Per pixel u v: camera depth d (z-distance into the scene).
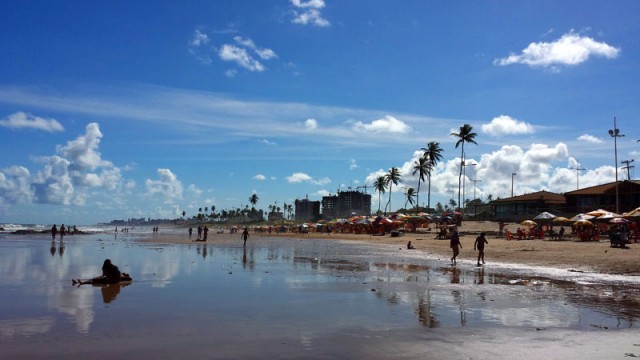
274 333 10.00
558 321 11.35
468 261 29.61
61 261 29.31
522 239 49.47
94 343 9.09
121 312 12.35
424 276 21.30
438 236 57.28
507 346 8.98
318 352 8.52
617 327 10.71
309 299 14.60
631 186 70.50
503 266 26.12
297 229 122.75
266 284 18.31
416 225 80.25
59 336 9.65
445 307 13.22
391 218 79.62
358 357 8.20
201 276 21.12
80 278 20.05
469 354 8.42
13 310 12.57
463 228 77.50
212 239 78.75
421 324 10.95
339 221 106.00
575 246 36.94
